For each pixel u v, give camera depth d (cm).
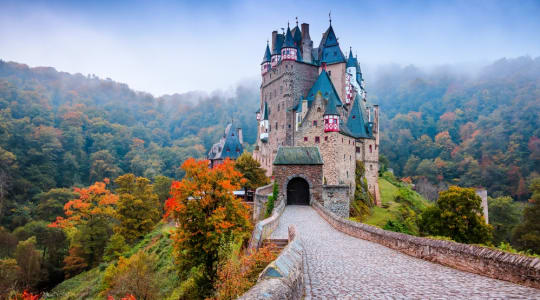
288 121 7256
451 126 15638
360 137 6725
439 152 14150
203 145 18025
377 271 1139
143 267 2758
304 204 4297
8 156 8888
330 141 5419
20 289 4081
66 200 7938
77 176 10938
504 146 12306
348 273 1107
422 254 1374
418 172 12431
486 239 3819
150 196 5578
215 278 1873
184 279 2744
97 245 4988
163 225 5422
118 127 15400
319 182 4112
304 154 4228
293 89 7394
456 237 3925
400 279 1020
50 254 5288
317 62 7906
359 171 6366
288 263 809
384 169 9112
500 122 13775
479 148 12962
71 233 5706
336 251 1558
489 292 855
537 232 5100
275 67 7938
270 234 2083
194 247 2144
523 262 948
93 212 5388
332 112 5453
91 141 13938
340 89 7325
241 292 1081
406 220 5606
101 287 3403
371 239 1858
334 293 859
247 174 5166
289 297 627
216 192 2239
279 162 4134
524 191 9781
